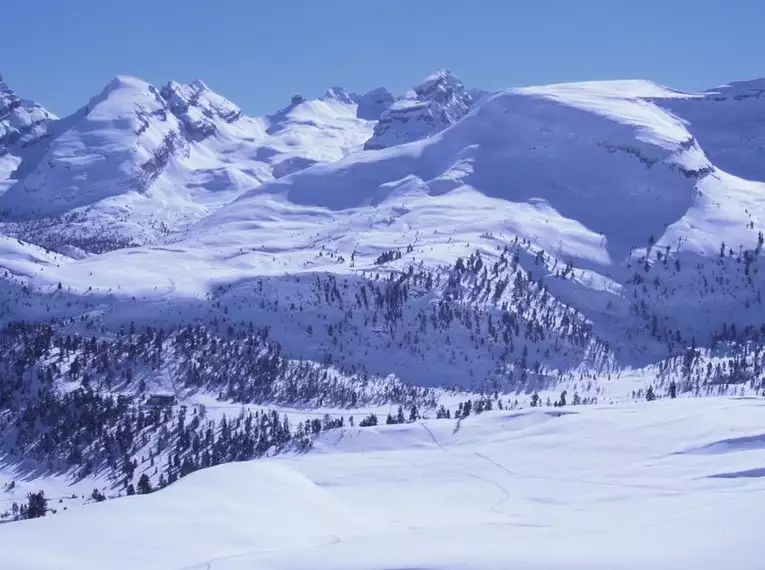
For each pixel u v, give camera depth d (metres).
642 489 113.81
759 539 56.03
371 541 68.75
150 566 62.03
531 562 56.06
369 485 130.38
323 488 129.12
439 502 115.44
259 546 69.62
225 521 76.50
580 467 131.62
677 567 52.41
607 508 100.50
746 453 123.62
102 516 76.31
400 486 129.38
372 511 108.56
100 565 62.03
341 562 59.72
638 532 66.12
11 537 68.69
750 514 66.50
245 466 103.88
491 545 63.62
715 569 51.22
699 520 68.19
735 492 99.31
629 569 52.91
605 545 60.88
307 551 64.62
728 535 58.81
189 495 88.25
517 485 125.06
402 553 61.53
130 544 67.31
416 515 104.75
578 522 84.62
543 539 65.94
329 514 89.00
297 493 95.56
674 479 117.19
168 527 73.25
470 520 99.31
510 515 103.31
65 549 65.75
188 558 64.75
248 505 84.88
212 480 96.25
